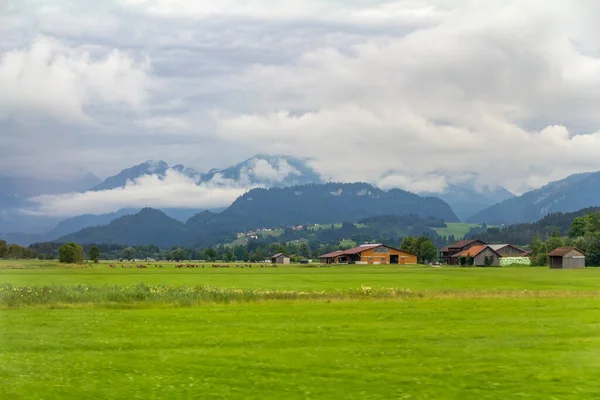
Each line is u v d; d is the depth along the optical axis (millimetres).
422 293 70312
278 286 94062
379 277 124188
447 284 99250
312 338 40906
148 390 28484
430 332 43156
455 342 39406
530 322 47938
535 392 28016
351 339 40500
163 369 32344
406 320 49250
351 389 28531
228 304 62062
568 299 66312
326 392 28062
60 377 30828
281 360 34344
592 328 44781
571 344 38625
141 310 56938
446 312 54312
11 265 196375
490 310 55781
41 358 35125
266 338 41000
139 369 32375
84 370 32219
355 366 32875
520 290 77875
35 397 27547
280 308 58031
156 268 187500
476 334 42250
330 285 97062
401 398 27156
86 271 153375
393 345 38469
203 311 55781
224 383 29578
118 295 63781
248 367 32750
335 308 57844
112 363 33781
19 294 63344
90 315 53031
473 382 29672
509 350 36844
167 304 60781
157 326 46469
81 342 39844
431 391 28172
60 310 57000
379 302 63594
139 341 40125
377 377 30594
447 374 31141
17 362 34125
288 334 42500
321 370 32031
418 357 35000
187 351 36875
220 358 34906
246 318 50719
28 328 45719
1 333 43438
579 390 28297
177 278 118000
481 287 90625
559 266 188000
